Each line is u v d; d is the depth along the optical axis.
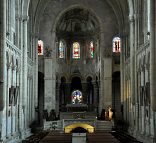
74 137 38.31
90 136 38.62
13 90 43.78
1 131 37.94
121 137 40.31
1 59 36.62
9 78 42.22
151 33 37.25
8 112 41.75
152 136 40.16
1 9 36.72
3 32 36.75
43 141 34.84
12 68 44.72
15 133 45.84
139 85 49.69
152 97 37.12
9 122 42.75
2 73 36.66
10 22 44.22
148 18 45.06
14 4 47.81
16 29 49.62
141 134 46.28
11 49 43.84
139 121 49.56
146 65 44.19
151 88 37.38
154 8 36.97
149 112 42.31
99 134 41.62
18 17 49.84
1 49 36.62
